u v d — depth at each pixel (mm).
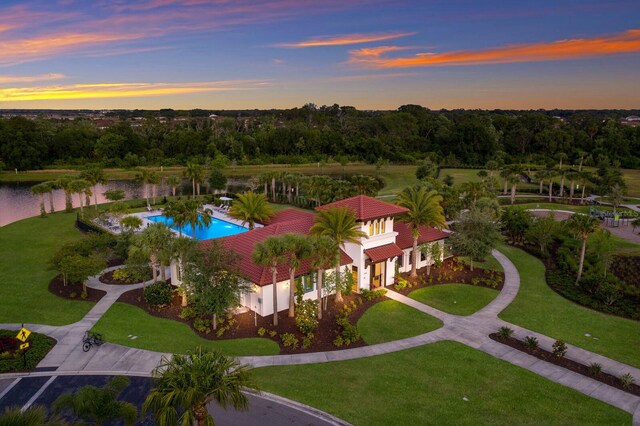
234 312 36562
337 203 44156
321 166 134875
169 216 55125
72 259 38844
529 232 55594
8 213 79875
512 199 84312
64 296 39062
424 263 49188
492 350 31312
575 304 39750
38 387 25766
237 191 106188
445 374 28078
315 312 34688
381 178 120062
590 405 25031
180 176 125625
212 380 18562
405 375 27875
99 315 35406
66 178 73938
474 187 68750
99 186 111125
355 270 41562
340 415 23750
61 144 136125
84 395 17719
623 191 82812
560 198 87562
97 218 65750
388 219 44062
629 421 23625
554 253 53812
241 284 34625
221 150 146625
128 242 45031
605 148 133625
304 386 26391
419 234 47344
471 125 150000
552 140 145000
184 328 33781
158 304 36844
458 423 23297
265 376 27422
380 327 34812
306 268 38188
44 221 68375
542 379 27656
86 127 157625
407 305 39125
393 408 24453
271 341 32031
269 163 143375
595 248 48625
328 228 37500
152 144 149875
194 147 145000
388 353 30719
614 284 41594
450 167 134625
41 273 45062
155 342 31266
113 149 138000
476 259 50281
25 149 126000
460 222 48500
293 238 32938
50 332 32469
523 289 43250
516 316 37125
